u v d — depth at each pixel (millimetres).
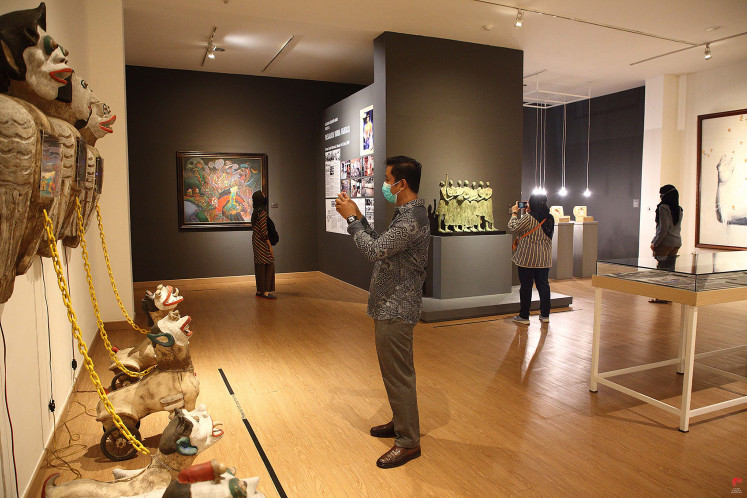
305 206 9328
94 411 3338
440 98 6867
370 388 3820
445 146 6941
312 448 2900
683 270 3111
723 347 4793
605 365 4309
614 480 2547
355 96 7566
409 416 2717
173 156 8367
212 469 1518
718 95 8352
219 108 8602
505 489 2477
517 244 5750
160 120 8258
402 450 2723
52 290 2918
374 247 2543
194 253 8570
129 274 5469
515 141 7422
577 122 11219
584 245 9086
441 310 5855
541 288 5719
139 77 8109
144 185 8219
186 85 8391
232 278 8773
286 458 2787
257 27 6398
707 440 2969
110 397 2758
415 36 6672
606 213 10602
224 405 3506
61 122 2072
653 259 3648
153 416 3291
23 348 2311
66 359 3285
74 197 2365
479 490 2473
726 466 2676
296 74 8758
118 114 5281
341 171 8219
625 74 8820
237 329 5609
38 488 2436
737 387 3799
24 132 1587
